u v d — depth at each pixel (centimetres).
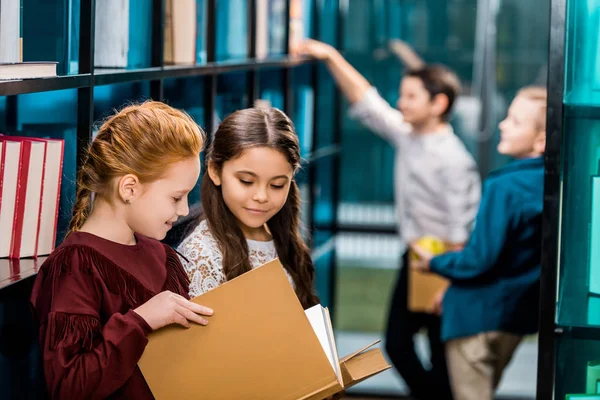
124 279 193
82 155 228
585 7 217
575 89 220
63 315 182
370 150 661
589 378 224
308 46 479
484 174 641
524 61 641
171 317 187
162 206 193
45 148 215
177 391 190
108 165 191
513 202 378
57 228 233
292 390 194
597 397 222
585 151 221
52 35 228
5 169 210
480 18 643
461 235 477
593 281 223
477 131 644
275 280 197
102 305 190
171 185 193
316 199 512
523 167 381
